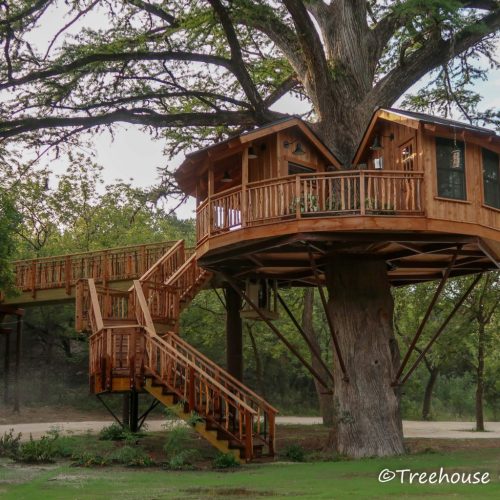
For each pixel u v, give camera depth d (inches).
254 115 1032.2
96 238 1856.5
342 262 791.1
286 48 1021.2
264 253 753.6
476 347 1567.4
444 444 919.0
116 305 890.7
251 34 1148.5
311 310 1318.9
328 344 1940.2
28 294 1171.9
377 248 754.2
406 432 1277.1
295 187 674.2
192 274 898.1
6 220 857.5
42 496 440.8
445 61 978.7
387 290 800.9
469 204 701.9
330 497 427.8
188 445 765.9
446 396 2463.1
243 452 654.5
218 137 1139.3
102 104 1027.3
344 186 711.1
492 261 794.8
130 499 427.8
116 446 727.1
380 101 952.9
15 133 990.4
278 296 911.7
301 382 2316.7
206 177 820.0
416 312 1539.1
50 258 1160.8
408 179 679.1
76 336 1840.6
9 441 719.7
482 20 967.0
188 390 681.0
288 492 454.0
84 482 507.8
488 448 851.4
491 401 2324.1
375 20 1070.4
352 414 761.6
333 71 948.6
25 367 1833.2
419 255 781.9
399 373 769.6
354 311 780.6
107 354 715.4
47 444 676.1
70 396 1785.2
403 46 954.1
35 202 1860.2
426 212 668.1
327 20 1006.4
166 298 854.5
